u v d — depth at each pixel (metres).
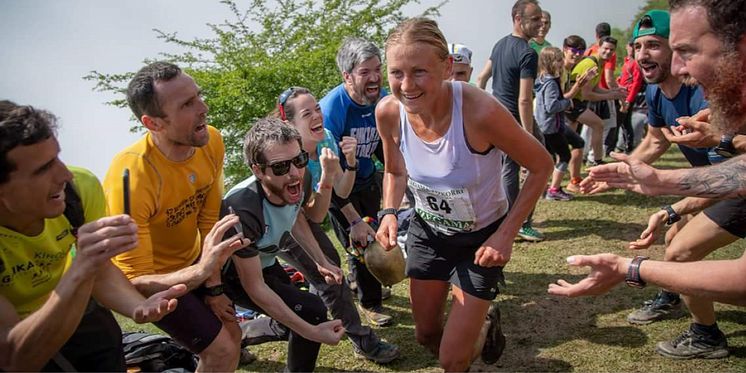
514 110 5.78
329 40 8.91
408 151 2.99
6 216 2.21
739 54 2.23
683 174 2.50
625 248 5.50
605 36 8.55
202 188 3.11
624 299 4.50
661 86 3.87
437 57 2.64
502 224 2.91
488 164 2.90
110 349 2.66
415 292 3.30
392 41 2.66
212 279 3.05
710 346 3.66
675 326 4.05
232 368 3.01
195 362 3.45
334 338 3.06
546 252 5.54
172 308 2.39
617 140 9.23
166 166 2.94
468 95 2.75
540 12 5.61
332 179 3.72
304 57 8.27
